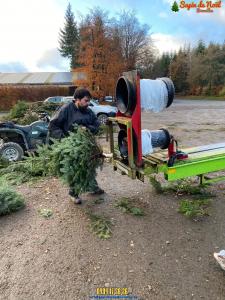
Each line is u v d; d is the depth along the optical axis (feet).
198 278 8.33
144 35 138.72
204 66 170.81
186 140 30.53
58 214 12.39
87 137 11.60
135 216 12.02
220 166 10.79
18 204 12.98
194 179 15.70
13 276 8.63
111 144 11.63
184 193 14.17
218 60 169.27
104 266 8.95
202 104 112.27
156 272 8.62
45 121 24.36
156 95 9.50
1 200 12.42
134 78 9.28
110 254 9.53
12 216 12.39
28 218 12.14
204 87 176.14
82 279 8.43
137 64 138.82
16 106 44.09
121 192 14.65
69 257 9.43
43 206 13.25
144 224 11.36
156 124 47.52
